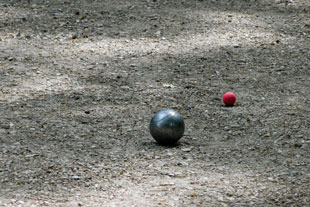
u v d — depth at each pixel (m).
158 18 27.55
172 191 11.44
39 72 20.64
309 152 14.01
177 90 19.16
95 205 10.72
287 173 12.56
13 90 18.72
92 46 23.75
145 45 24.05
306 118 16.64
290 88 19.55
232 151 14.10
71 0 30.20
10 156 13.36
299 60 22.66
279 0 31.73
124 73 20.86
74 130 15.43
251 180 12.11
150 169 12.73
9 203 10.75
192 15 28.19
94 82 19.86
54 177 12.14
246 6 30.38
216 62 22.22
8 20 26.61
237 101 18.22
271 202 10.92
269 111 17.25
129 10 28.70
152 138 15.05
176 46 24.03
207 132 15.59
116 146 14.34
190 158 13.52
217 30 26.12
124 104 17.75
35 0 29.95
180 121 14.34
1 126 15.52
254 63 22.20
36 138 14.73
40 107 17.25
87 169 12.65
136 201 10.93
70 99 18.09
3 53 22.52
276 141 14.80
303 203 10.89
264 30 26.45
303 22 27.80
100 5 29.47
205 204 10.80
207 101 18.20
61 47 23.53
